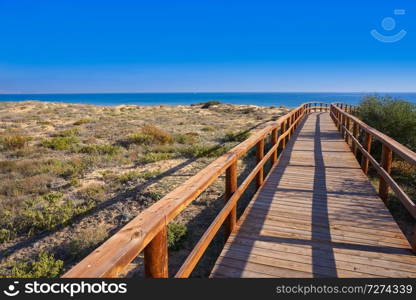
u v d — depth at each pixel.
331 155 8.72
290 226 3.96
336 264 3.09
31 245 4.60
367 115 10.79
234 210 3.71
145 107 43.53
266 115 29.78
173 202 1.89
